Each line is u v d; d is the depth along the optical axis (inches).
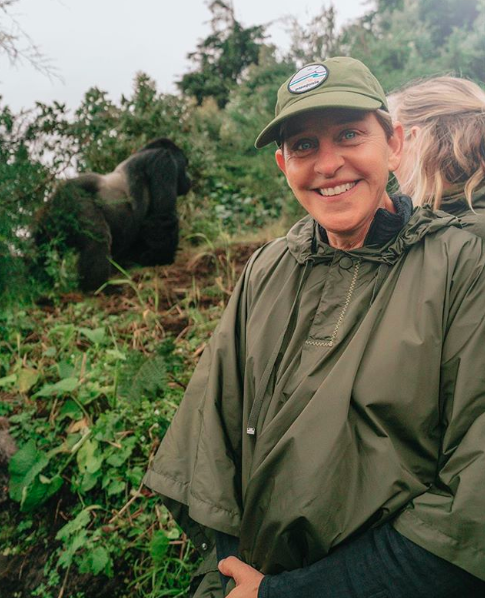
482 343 48.0
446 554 44.8
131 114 303.0
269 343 59.0
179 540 100.4
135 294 201.8
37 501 109.4
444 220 54.1
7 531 109.0
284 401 55.5
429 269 51.3
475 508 44.2
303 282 59.6
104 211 222.2
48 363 144.9
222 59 538.0
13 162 152.5
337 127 53.3
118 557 101.0
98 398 128.0
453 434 48.1
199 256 226.4
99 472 111.7
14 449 118.6
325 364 53.1
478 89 72.1
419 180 69.4
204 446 62.8
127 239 235.9
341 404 49.6
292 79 55.1
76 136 164.7
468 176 67.1
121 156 285.3
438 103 70.1
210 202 318.0
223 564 58.1
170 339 122.1
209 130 374.9
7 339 158.2
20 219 158.9
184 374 132.0
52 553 105.5
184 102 338.6
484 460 45.1
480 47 243.3
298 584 50.8
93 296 201.5
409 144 72.1
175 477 66.2
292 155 55.7
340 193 54.4
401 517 47.9
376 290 53.8
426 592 46.3
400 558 47.0
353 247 58.3
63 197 179.2
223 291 187.0
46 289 192.5
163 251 244.1
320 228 61.1
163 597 95.6
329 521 48.9
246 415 60.4
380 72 235.0
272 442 53.5
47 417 126.4
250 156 343.9
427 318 49.3
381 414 49.1
